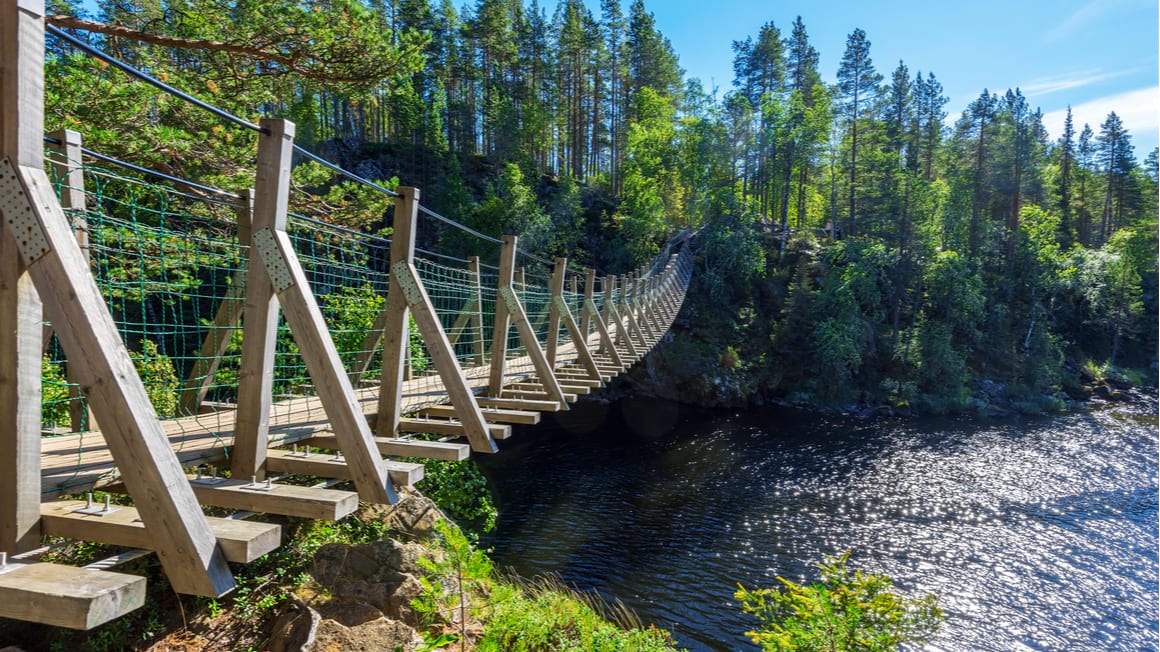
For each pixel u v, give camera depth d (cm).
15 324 186
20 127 181
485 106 4709
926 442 2175
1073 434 2347
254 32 705
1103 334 4066
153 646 396
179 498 186
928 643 908
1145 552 1241
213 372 423
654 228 3709
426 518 601
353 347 738
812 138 4112
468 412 365
